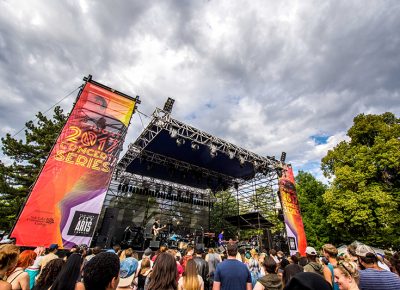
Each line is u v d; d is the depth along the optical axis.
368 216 14.88
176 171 20.08
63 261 2.77
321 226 19.48
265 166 16.89
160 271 2.32
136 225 17.81
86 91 9.19
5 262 2.17
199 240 16.06
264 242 14.49
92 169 8.19
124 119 9.61
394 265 2.90
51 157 7.57
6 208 14.41
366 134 18.03
